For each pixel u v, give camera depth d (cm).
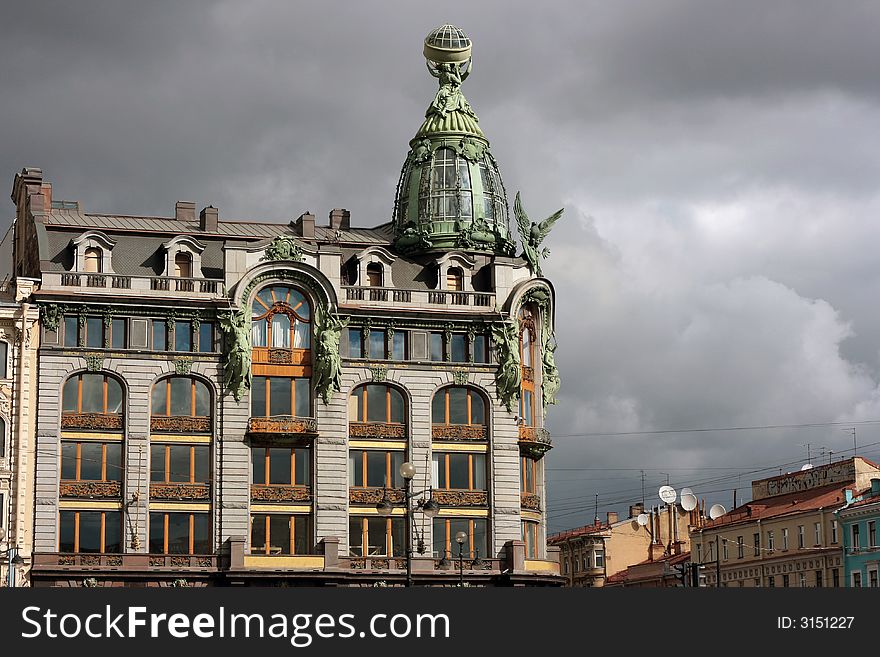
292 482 9994
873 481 12694
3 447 9588
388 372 10256
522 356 10681
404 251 10969
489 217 11050
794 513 13438
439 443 10275
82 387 9794
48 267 9881
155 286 9975
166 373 9900
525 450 10538
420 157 11162
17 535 9450
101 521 9662
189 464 9850
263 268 10075
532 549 10544
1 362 9694
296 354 10144
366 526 10056
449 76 11419
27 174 10731
